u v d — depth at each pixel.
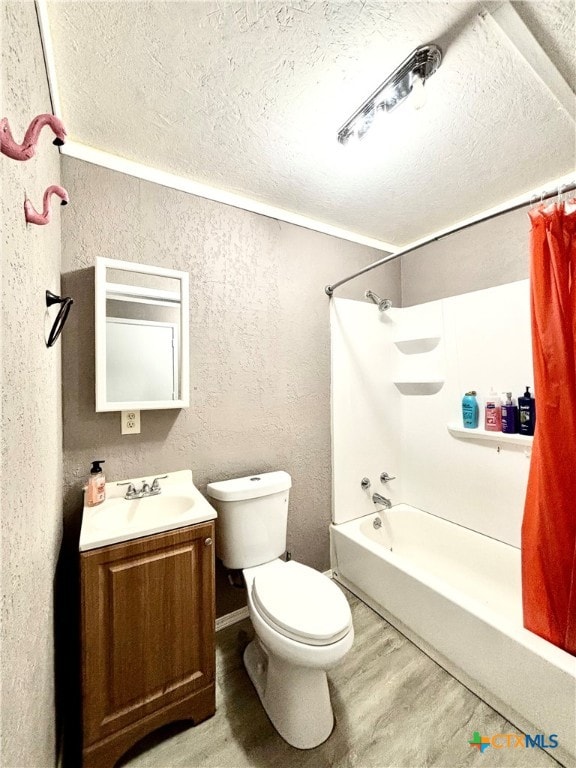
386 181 1.62
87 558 1.01
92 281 1.36
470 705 1.28
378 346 2.30
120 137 1.30
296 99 1.14
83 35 0.90
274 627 1.13
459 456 2.03
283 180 1.60
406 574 1.58
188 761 1.10
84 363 1.34
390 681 1.38
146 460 1.47
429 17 0.88
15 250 0.52
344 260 2.17
